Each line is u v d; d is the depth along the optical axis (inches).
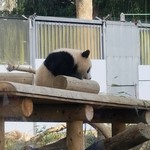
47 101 240.2
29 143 441.1
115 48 794.8
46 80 332.5
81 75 369.1
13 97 209.6
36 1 1208.8
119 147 271.3
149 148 339.9
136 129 258.2
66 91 234.1
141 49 826.2
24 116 214.7
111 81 786.8
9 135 545.0
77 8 815.7
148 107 305.7
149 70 821.9
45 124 618.8
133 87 808.9
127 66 804.0
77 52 369.7
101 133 392.2
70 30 765.3
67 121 267.7
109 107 294.5
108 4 1200.2
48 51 738.8
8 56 699.4
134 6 1179.9
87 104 259.4
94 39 784.9
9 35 701.9
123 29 802.2
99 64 777.6
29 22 718.5
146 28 828.0
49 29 743.1
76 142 268.2
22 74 315.9
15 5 1216.2
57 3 1222.3
